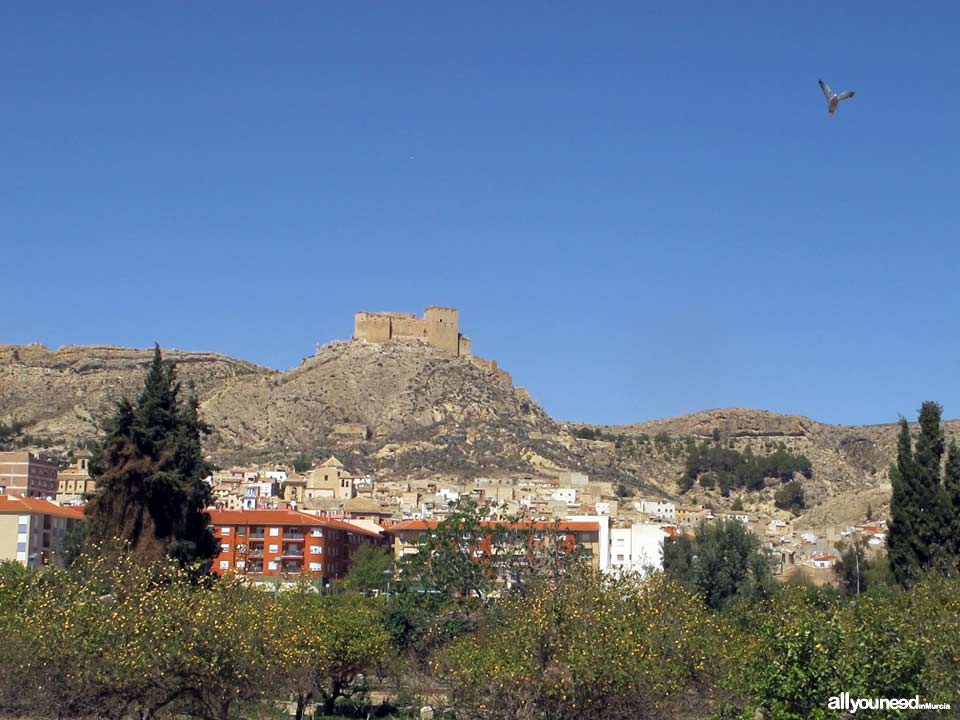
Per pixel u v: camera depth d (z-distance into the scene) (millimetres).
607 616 50719
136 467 84750
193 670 48625
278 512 156875
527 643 49656
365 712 74562
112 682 47250
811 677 42375
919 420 92562
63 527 136375
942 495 87062
